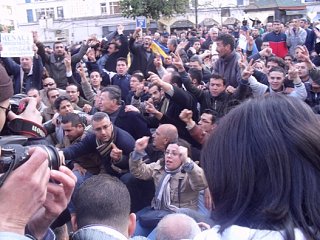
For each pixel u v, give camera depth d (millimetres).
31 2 46750
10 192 957
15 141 1215
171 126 4129
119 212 1877
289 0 28047
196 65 6980
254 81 4973
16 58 8352
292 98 1051
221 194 1028
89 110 6074
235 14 41062
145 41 8711
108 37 9875
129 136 4285
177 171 3785
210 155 1052
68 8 45719
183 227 2393
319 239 940
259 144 989
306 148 964
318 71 5137
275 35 10414
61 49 7898
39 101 5590
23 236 934
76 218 1956
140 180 4012
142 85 6277
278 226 956
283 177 965
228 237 985
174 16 34281
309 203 948
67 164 4453
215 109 5125
